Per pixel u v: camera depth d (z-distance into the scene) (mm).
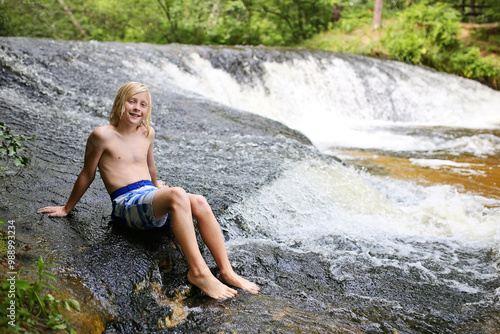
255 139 5508
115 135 2779
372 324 2291
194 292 2490
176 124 5848
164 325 2150
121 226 2857
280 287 2664
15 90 5785
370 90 12492
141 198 2641
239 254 3008
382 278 2857
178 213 2463
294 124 10172
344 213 3975
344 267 2975
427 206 4461
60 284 2072
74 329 1831
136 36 15719
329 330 2168
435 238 3643
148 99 2811
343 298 2580
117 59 8305
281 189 3984
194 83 9469
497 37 17281
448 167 6242
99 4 15109
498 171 6039
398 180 5504
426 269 3023
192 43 16078
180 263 2760
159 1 15031
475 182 5480
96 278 2232
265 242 3291
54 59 7082
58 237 2590
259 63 11234
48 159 4035
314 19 19016
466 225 3949
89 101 6082
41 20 14078
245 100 10523
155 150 4793
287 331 2121
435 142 8078
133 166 2842
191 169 4258
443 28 16266
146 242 2717
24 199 3119
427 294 2684
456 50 16469
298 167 4574
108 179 2787
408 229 3818
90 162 2775
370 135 8789
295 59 11992
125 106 2740
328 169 4770
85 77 6879
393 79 12977
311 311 2387
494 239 3619
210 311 2283
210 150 4953
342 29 18953
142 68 8531
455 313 2467
